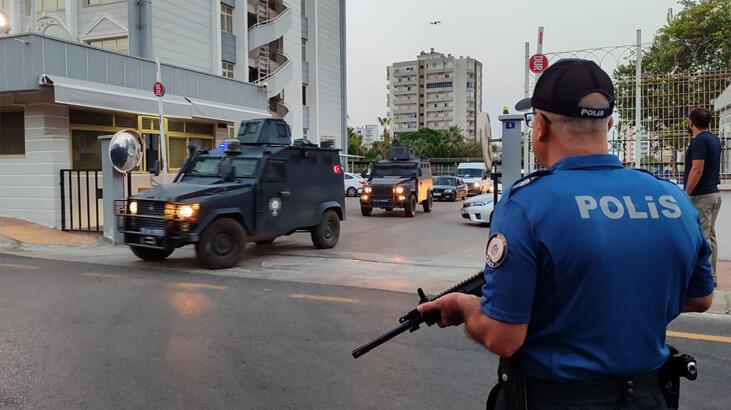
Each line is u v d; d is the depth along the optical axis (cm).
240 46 2769
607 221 156
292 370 445
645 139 907
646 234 158
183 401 388
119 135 1108
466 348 496
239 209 924
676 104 889
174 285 757
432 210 2267
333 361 464
